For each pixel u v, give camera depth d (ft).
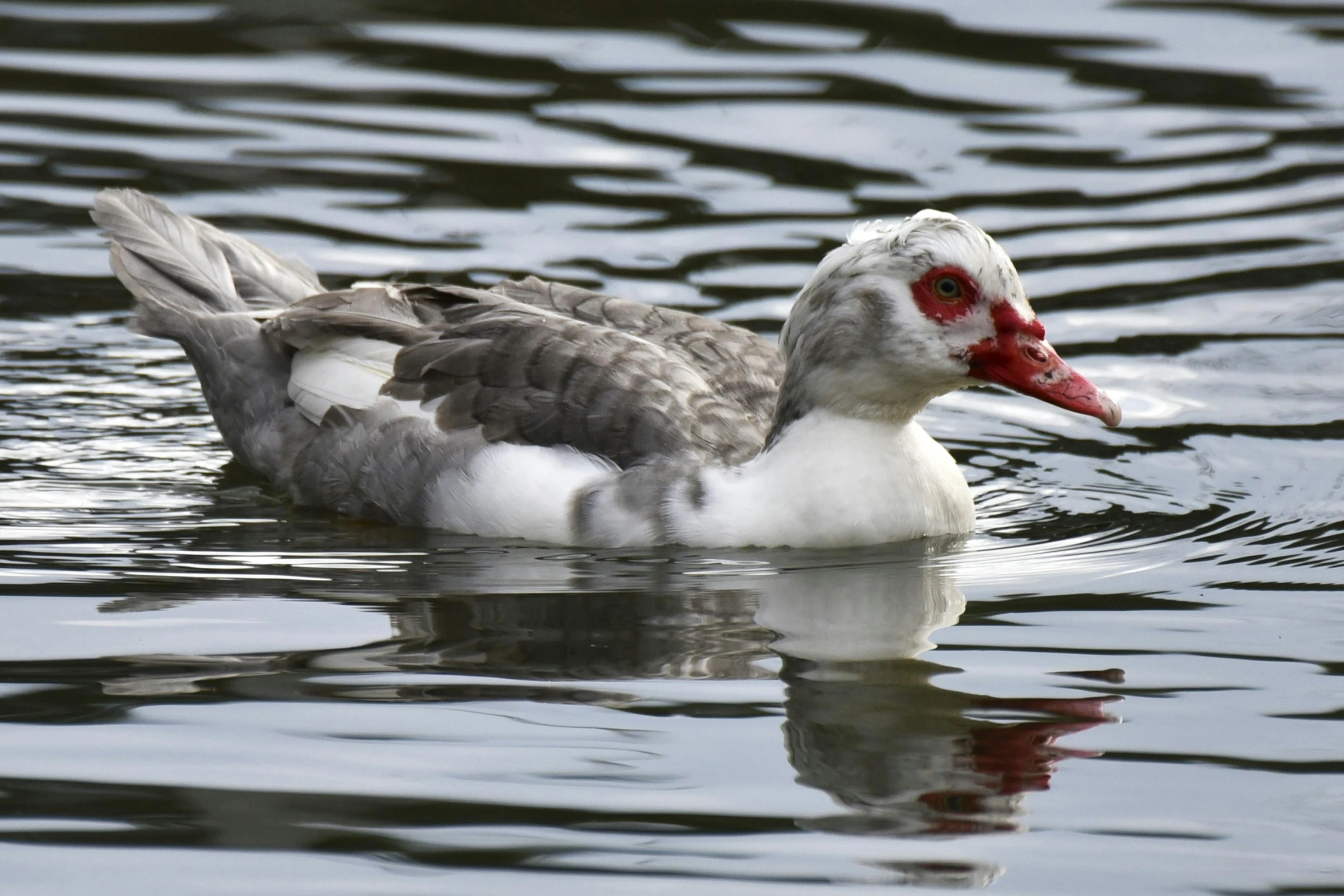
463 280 50.06
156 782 26.86
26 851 24.94
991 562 37.32
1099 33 65.82
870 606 34.42
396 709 29.37
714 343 41.81
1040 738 28.40
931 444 39.60
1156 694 30.07
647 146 57.88
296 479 41.45
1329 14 67.10
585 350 39.55
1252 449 43.57
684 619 33.63
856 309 37.47
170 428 46.03
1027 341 36.94
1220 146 58.34
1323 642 32.17
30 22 66.18
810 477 38.11
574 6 67.97
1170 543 38.22
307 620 33.35
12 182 55.47
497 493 38.65
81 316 51.08
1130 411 46.01
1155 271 52.03
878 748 28.02
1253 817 25.98
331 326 41.47
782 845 25.18
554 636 32.60
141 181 55.36
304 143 57.98
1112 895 24.00
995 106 60.49
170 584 35.40
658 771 27.25
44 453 43.80
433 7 67.92
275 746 27.96
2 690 29.96
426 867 24.62
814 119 59.52
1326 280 51.60
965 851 25.09
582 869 24.56
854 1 68.18
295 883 24.26
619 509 37.96
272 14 67.46
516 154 57.41
